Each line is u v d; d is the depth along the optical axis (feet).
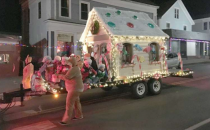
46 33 61.05
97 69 27.25
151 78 29.86
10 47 53.52
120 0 74.02
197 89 33.65
